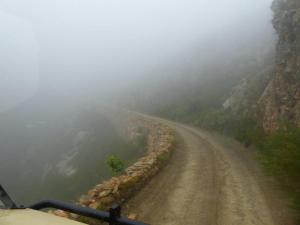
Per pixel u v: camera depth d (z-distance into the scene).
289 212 9.09
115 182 10.86
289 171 9.45
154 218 8.84
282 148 10.04
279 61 25.05
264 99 26.84
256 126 25.92
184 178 13.35
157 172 14.30
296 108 19.94
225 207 9.72
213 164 16.42
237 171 14.72
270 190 11.38
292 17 23.45
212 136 29.28
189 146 22.55
